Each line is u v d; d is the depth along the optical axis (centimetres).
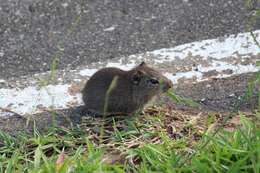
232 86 1106
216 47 1213
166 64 1181
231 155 870
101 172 849
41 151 908
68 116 1053
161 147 910
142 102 1059
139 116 1047
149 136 962
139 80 1052
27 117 1056
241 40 1223
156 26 1286
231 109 1049
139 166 884
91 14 1322
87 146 923
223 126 943
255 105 1047
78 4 1345
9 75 1182
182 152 899
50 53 1233
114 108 1059
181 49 1220
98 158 882
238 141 884
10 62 1216
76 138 972
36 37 1276
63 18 1316
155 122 1007
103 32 1278
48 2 1349
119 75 1060
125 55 1219
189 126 986
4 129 1024
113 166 861
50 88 1136
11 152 946
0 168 885
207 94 1092
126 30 1281
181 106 1069
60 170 851
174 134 973
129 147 935
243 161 843
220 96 1084
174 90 1109
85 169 853
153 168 869
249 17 1284
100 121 1026
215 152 873
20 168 884
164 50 1222
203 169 842
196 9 1322
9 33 1289
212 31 1260
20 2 1350
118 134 962
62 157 900
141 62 1175
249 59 1172
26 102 1102
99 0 1350
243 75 1132
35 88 1139
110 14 1322
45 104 1095
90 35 1273
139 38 1259
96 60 1211
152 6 1338
